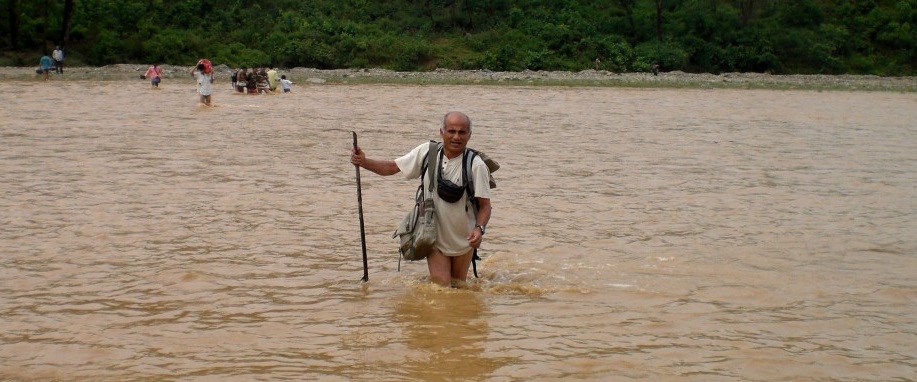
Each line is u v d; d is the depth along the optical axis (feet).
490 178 21.65
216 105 81.61
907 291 21.16
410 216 21.50
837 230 28.53
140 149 45.70
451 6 197.88
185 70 156.46
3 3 169.37
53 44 171.53
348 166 41.29
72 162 40.57
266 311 18.78
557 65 182.29
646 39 197.57
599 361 15.99
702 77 176.76
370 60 177.88
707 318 18.80
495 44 187.62
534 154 47.62
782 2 209.05
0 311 18.49
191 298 19.63
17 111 69.21
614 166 43.42
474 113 78.64
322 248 24.76
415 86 133.28
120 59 168.25
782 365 15.96
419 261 23.66
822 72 195.72
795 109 94.58
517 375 15.20
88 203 30.58
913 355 16.63
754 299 20.36
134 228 26.76
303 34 179.42
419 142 52.13
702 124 71.36
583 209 31.53
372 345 16.69
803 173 42.50
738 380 15.19
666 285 21.49
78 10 176.04
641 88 140.67
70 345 16.49
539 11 198.70
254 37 180.24
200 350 16.30
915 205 33.63
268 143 49.80
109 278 21.16
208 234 26.13
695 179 39.68
